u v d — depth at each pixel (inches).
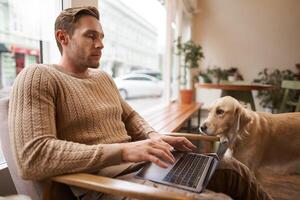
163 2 143.8
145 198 26.1
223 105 70.3
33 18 63.5
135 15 177.8
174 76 171.8
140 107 142.0
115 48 179.6
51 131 33.6
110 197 35.2
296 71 209.9
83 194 35.8
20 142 31.5
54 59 60.8
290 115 76.4
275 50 213.3
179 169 39.8
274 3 210.4
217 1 219.1
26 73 36.0
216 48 222.8
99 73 49.1
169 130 77.1
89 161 31.6
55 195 33.0
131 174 40.6
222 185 44.7
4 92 45.1
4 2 84.0
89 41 40.9
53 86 37.1
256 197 45.4
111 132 43.4
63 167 30.9
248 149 69.3
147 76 214.5
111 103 46.1
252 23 215.3
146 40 223.1
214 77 216.1
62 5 58.1
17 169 32.3
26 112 32.7
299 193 81.5
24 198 33.3
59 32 42.1
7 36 137.9
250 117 69.9
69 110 38.2
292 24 208.5
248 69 219.0
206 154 48.4
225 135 71.0
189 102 159.0
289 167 75.3
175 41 161.8
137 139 52.4
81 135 38.9
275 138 72.2
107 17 147.8
